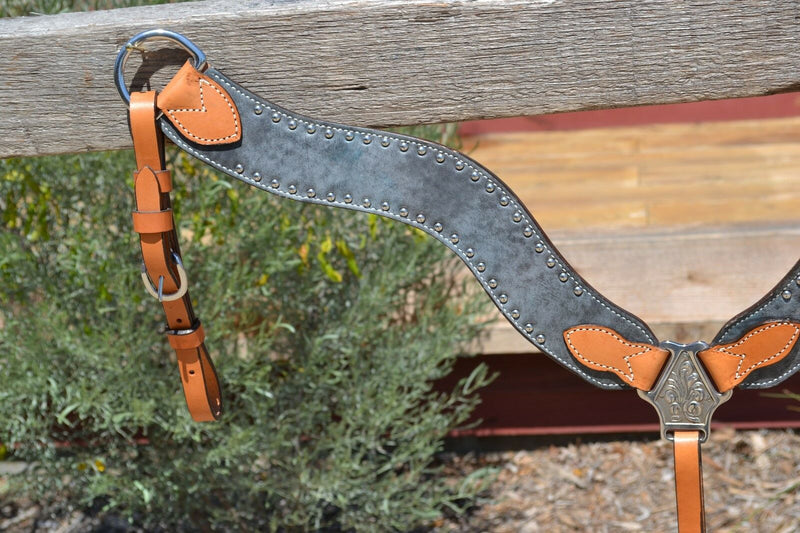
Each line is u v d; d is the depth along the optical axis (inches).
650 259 107.3
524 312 50.8
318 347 90.4
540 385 112.3
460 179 49.7
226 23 50.5
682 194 134.3
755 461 109.2
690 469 50.2
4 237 84.0
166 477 91.1
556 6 49.0
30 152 53.4
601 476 109.8
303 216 89.7
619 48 49.1
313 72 50.9
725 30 48.4
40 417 94.1
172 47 50.9
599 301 50.2
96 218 86.5
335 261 94.1
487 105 50.6
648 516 102.0
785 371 49.6
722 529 98.3
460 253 50.4
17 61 52.0
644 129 165.0
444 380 111.7
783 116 164.6
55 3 86.8
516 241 50.1
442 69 50.4
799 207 126.7
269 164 49.9
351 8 49.9
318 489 92.4
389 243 92.6
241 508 95.0
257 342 88.7
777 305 49.0
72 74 52.1
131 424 90.0
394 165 49.7
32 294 92.0
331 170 49.9
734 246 106.1
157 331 92.7
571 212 130.0
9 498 107.8
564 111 50.4
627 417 113.3
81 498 99.0
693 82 49.3
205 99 49.1
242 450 85.8
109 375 85.9
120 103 52.5
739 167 143.6
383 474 106.5
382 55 50.4
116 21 51.3
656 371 50.0
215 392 55.4
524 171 148.3
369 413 93.4
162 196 49.5
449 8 49.5
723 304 106.6
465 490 105.7
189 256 84.7
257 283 90.1
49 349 86.8
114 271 84.7
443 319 97.0
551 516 103.6
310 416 92.0
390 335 94.4
